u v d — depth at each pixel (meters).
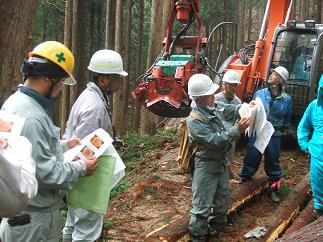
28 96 2.60
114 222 5.07
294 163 7.63
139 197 5.84
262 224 5.05
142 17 16.72
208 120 4.29
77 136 3.62
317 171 4.57
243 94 8.06
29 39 4.66
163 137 9.52
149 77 7.50
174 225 4.57
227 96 5.72
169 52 8.05
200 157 4.42
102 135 2.98
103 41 21.89
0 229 2.72
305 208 5.43
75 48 13.12
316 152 4.57
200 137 4.24
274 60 7.97
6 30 4.48
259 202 5.94
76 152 2.88
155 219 5.21
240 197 5.51
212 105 4.39
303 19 23.94
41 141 2.53
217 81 8.02
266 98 5.86
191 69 7.52
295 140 8.45
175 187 6.18
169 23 8.10
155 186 6.15
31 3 4.60
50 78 2.62
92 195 2.98
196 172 4.48
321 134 4.56
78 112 3.70
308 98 7.71
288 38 7.88
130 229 4.92
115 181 3.17
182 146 4.59
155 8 12.45
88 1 19.97
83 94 3.78
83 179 2.98
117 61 3.78
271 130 4.77
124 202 5.73
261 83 8.15
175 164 7.25
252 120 4.61
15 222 2.61
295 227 4.89
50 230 2.77
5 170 1.71
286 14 8.25
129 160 8.70
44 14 17.36
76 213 3.74
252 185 5.85
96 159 2.88
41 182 2.56
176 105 7.30
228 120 4.96
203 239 4.61
